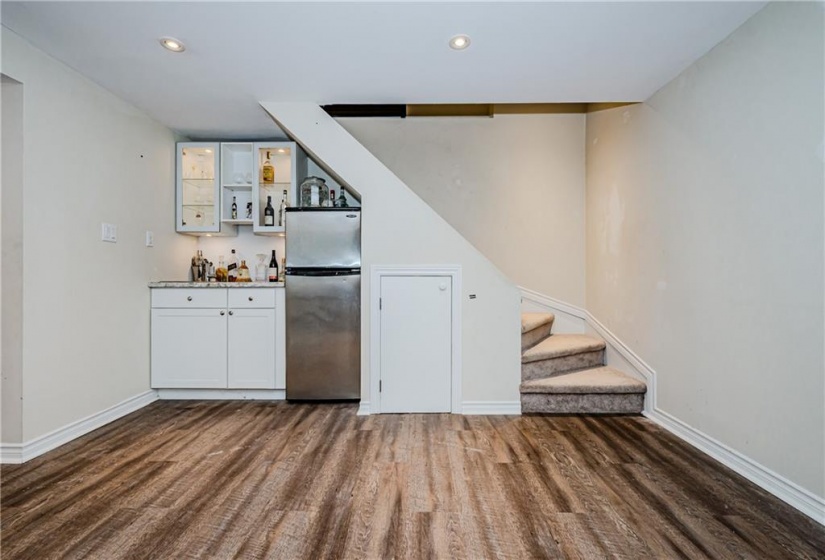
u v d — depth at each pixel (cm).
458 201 368
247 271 357
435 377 279
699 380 217
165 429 245
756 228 179
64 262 223
